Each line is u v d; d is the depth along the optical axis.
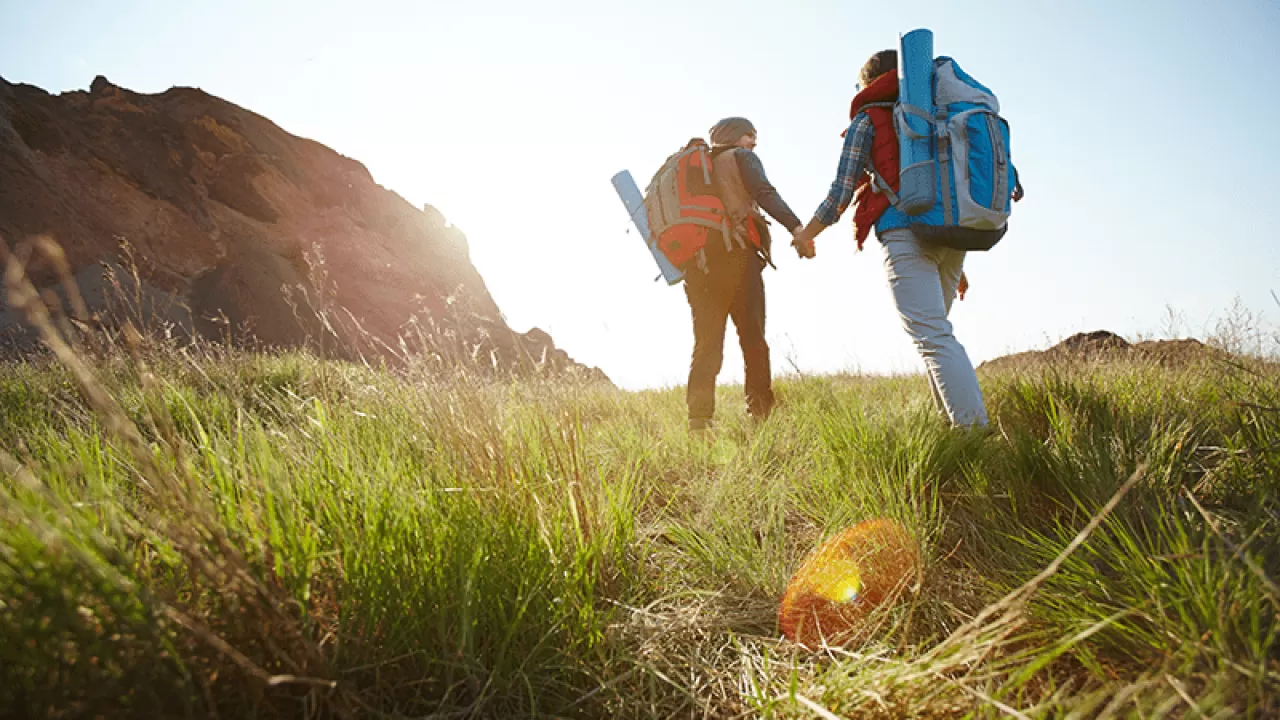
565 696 1.22
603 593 1.55
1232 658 1.00
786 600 1.56
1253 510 1.46
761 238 3.86
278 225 36.03
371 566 1.21
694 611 1.55
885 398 3.54
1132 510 1.58
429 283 40.62
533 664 1.23
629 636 1.42
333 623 1.18
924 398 3.20
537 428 1.99
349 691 1.03
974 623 1.04
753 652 1.42
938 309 2.79
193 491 1.07
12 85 29.86
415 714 1.12
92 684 0.87
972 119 2.69
